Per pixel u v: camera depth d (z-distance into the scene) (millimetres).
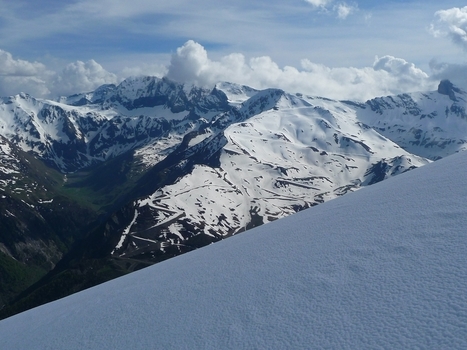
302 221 19188
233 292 11891
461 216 11594
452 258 9461
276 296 10648
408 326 7609
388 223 13414
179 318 11289
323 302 9539
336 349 7660
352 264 11055
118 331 11789
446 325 7238
